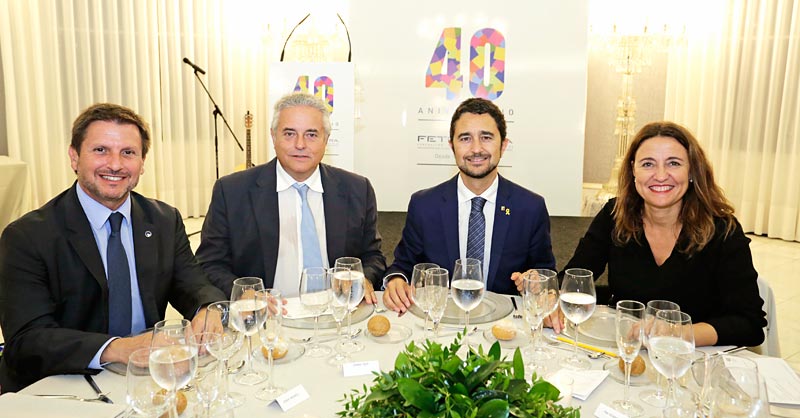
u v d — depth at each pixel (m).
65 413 1.12
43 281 1.68
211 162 6.30
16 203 4.32
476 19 4.98
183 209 6.19
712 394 0.96
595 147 6.46
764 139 5.65
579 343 1.56
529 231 2.34
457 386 0.89
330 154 4.32
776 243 5.56
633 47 5.72
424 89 5.11
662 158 1.91
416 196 2.44
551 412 0.92
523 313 1.78
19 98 5.39
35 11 5.31
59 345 1.44
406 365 0.96
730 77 5.71
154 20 5.79
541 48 4.95
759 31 5.54
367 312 1.76
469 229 2.36
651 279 2.01
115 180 1.76
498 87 5.03
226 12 6.09
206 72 6.12
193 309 1.92
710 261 1.93
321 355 1.47
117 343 1.43
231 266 2.32
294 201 2.31
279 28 6.29
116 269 1.81
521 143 5.07
